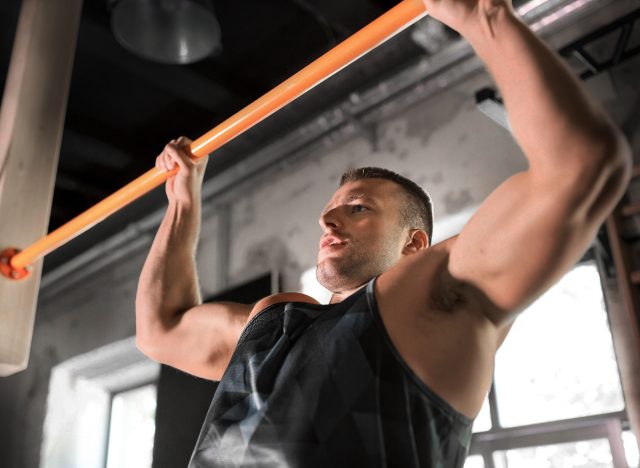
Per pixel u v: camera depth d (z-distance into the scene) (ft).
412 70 12.10
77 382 17.87
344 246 3.88
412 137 12.42
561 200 2.68
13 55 7.58
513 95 2.84
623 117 10.13
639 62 10.20
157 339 4.58
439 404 2.97
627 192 9.83
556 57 2.85
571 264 2.84
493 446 10.57
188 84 13.17
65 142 14.83
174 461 12.28
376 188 4.18
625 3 10.55
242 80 13.67
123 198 5.42
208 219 15.61
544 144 2.72
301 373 3.12
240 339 3.65
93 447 17.33
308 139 13.73
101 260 17.61
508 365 10.95
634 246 9.54
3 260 6.45
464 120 11.78
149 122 15.02
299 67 13.44
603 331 10.16
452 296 3.10
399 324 3.06
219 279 14.51
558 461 9.92
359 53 3.88
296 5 12.16
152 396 17.20
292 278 13.29
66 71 7.70
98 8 11.71
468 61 11.72
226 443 3.15
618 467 9.34
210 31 9.97
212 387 12.37
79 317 17.89
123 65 12.62
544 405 10.37
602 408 9.84
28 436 17.33
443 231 11.60
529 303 2.96
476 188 11.16
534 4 10.68
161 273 4.84
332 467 2.83
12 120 7.06
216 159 15.20
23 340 6.39
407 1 3.57
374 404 2.90
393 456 2.83
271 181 14.61
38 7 7.71
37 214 6.87
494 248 2.88
